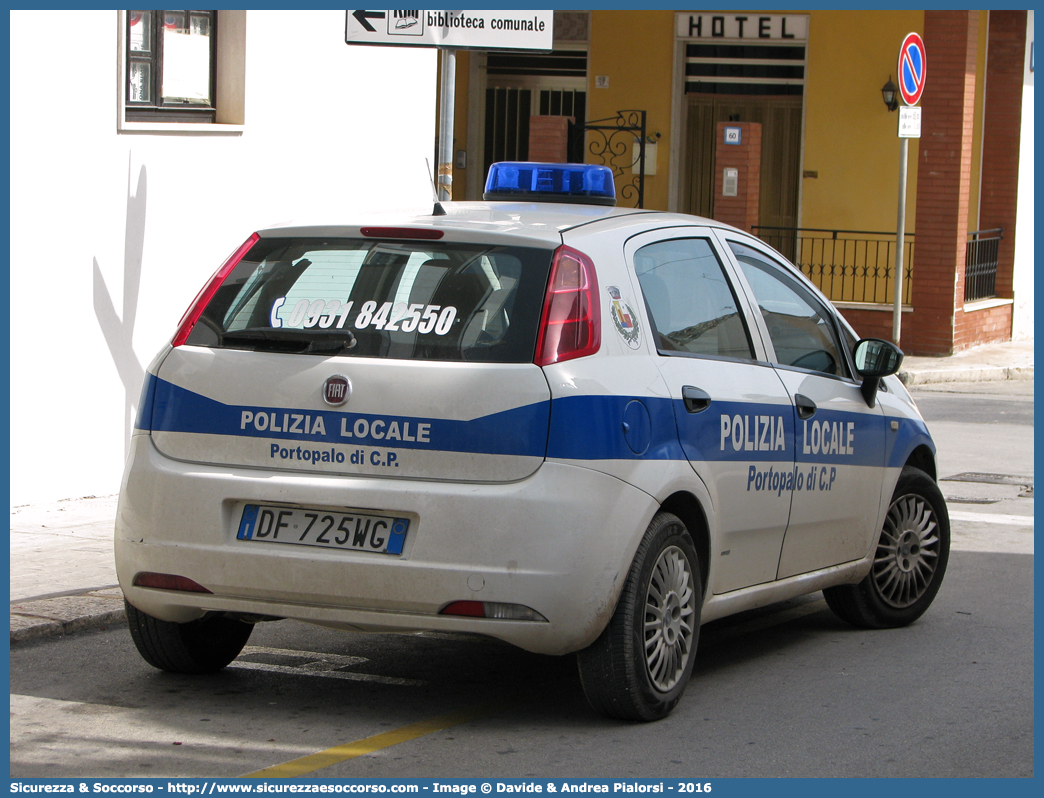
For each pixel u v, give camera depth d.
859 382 6.84
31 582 7.01
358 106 11.90
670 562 5.31
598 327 5.12
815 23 21.30
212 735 5.04
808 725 5.34
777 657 6.42
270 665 6.03
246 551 5.04
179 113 10.21
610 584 4.96
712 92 22.23
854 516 6.64
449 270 5.17
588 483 4.91
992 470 11.92
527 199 6.48
